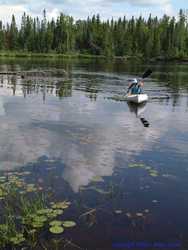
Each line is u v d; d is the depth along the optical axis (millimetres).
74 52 104312
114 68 49938
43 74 35594
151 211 5984
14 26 109625
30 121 12711
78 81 29531
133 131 11656
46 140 10172
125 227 5453
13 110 14867
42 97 19344
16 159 8391
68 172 7629
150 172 7805
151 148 9664
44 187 6805
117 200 6348
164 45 96875
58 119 13273
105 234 5238
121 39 104562
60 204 6086
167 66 61594
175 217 5812
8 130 11195
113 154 9039
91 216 5738
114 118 13859
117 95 21000
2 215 5688
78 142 10062
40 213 5738
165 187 7004
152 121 13508
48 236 5141
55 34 105312
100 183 7105
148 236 5234
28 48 105938
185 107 17359
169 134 11383
